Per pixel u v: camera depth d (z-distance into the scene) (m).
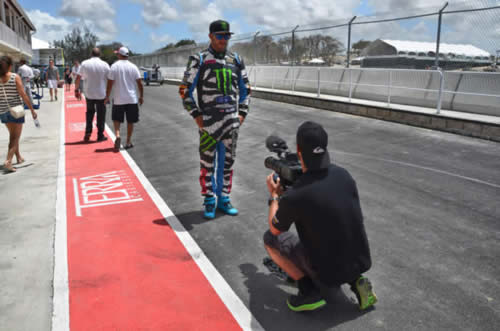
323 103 12.73
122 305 2.68
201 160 4.09
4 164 6.16
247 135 8.59
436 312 2.57
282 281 2.99
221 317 2.55
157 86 28.14
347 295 2.79
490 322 2.47
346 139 7.91
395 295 2.76
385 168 5.82
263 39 18.22
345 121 10.16
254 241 3.66
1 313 2.61
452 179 5.29
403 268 3.11
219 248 3.53
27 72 14.23
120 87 7.27
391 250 3.40
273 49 17.64
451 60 10.00
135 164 6.47
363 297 2.50
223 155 4.14
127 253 3.41
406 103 11.05
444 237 3.62
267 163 2.84
